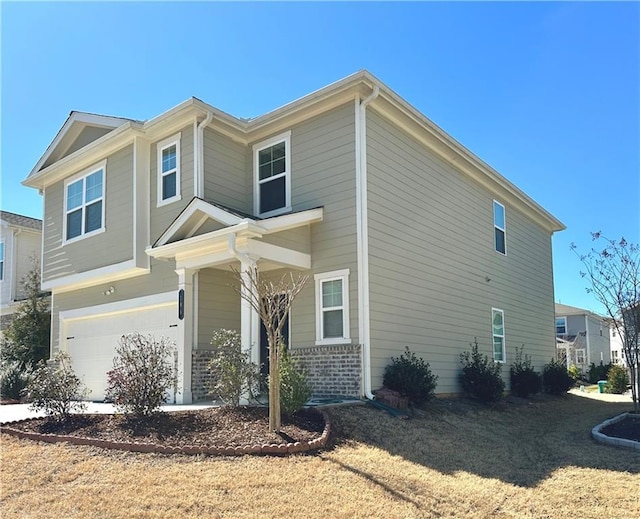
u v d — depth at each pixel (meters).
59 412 9.07
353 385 10.83
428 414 10.77
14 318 18.55
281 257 11.07
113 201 14.01
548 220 21.34
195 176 12.30
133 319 13.45
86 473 6.44
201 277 12.12
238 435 7.76
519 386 16.53
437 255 13.84
